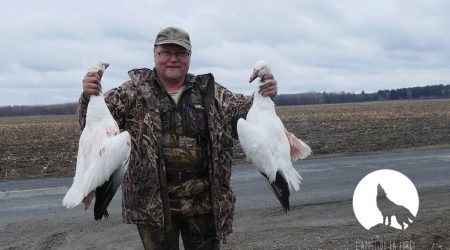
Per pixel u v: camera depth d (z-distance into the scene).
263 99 2.52
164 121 2.40
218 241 2.52
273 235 4.16
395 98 88.69
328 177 6.97
